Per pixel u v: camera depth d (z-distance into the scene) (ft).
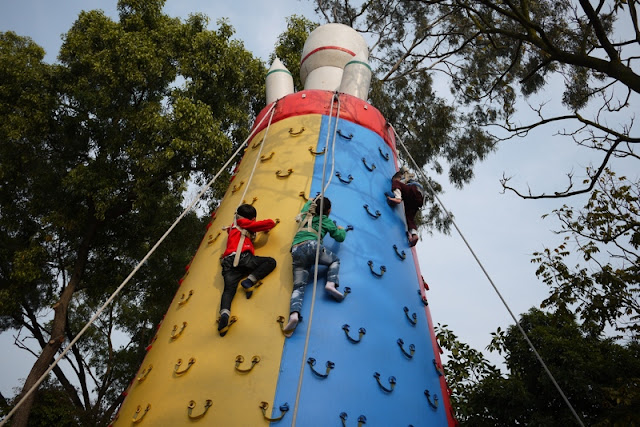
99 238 56.18
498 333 42.68
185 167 52.95
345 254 22.13
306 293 20.43
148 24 56.44
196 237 61.05
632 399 27.55
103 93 50.98
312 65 32.96
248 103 59.11
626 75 28.48
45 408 52.54
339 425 17.42
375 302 21.25
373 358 19.53
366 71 30.86
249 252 21.30
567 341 37.63
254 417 17.33
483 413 38.96
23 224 55.31
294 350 18.85
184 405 18.38
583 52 30.32
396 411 18.75
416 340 21.50
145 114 50.03
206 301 21.57
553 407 37.27
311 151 25.79
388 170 27.43
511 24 48.83
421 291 23.98
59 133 52.47
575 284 37.91
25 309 59.41
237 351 19.10
